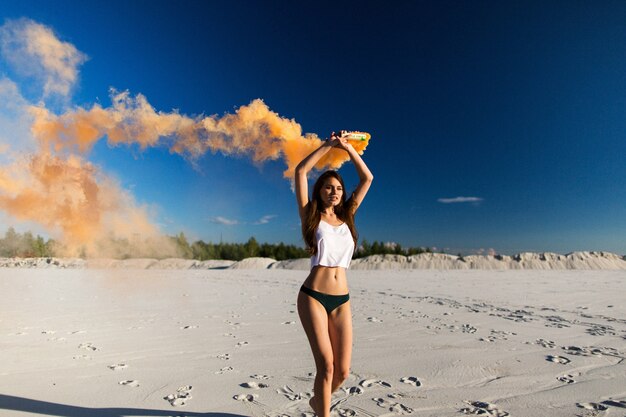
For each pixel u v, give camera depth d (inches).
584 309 402.3
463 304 443.8
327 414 109.3
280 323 307.1
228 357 202.4
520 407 134.8
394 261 1652.3
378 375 171.9
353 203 126.6
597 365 188.9
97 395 145.9
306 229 119.0
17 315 346.6
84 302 444.1
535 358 201.6
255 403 137.4
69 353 209.9
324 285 115.0
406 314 361.7
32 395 145.6
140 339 246.5
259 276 1070.4
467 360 197.6
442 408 133.0
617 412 130.2
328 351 110.0
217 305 424.2
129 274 1118.4
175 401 139.3
